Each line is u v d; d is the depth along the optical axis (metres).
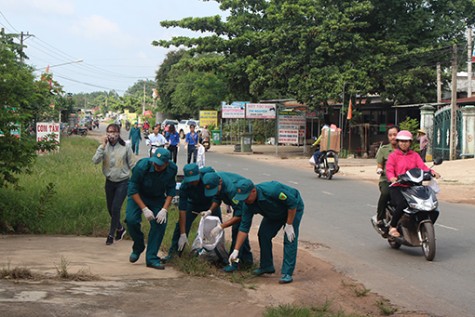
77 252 7.68
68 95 58.78
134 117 111.25
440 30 32.47
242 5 35.28
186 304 5.45
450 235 9.91
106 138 8.59
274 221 6.94
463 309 5.89
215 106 56.69
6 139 9.36
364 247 9.03
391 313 5.71
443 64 32.28
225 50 34.88
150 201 7.17
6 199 9.72
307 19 31.92
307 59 31.91
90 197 11.20
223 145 48.12
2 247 7.76
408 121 28.09
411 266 7.77
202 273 6.84
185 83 63.03
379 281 7.00
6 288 5.29
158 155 6.88
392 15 33.09
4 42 9.78
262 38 32.53
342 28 30.56
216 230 7.25
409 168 8.28
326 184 17.95
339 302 6.11
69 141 35.59
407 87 30.61
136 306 5.18
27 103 9.55
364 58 31.00
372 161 28.78
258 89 32.97
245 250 7.43
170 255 7.48
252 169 23.48
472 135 25.16
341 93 30.75
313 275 7.26
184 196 7.40
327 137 19.41
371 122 38.44
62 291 5.39
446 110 26.62
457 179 18.50
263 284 6.70
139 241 7.21
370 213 12.34
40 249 7.75
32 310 4.61
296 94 32.12
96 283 5.93
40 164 17.31
